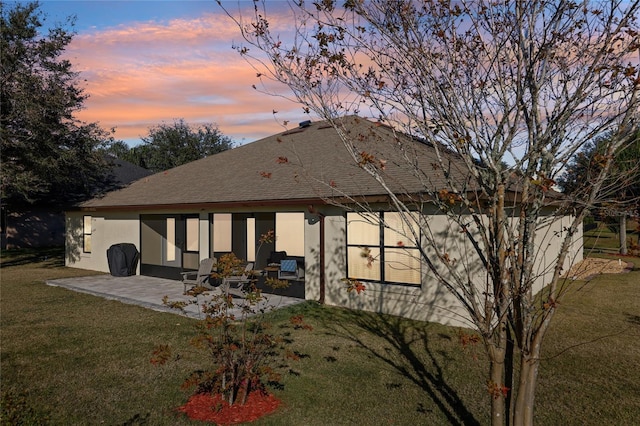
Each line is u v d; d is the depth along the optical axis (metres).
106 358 6.66
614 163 3.01
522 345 2.92
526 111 3.08
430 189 3.46
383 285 9.58
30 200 17.84
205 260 12.21
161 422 4.65
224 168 16.03
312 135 15.95
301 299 11.09
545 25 3.09
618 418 4.66
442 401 5.12
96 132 19.16
